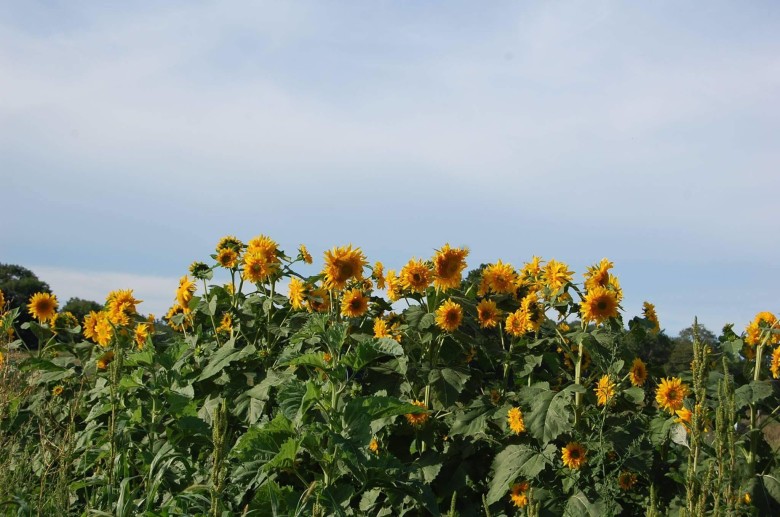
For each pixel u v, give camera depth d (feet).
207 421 20.29
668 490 19.70
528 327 22.21
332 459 14.55
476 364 25.95
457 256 21.59
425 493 14.96
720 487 10.76
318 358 15.12
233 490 15.46
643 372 21.72
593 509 17.79
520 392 19.72
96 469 19.53
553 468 19.03
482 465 20.51
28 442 18.70
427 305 22.20
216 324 26.84
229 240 26.14
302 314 23.24
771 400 19.81
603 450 18.01
